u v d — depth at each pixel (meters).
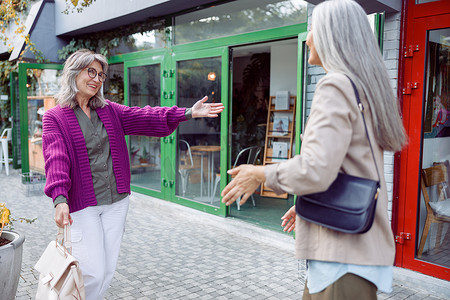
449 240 2.99
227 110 4.79
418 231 3.16
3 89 10.15
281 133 6.61
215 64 4.89
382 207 1.22
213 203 5.05
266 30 4.28
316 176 1.06
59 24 6.88
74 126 2.11
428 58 3.04
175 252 3.90
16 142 9.36
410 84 3.12
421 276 3.07
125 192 2.26
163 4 4.96
